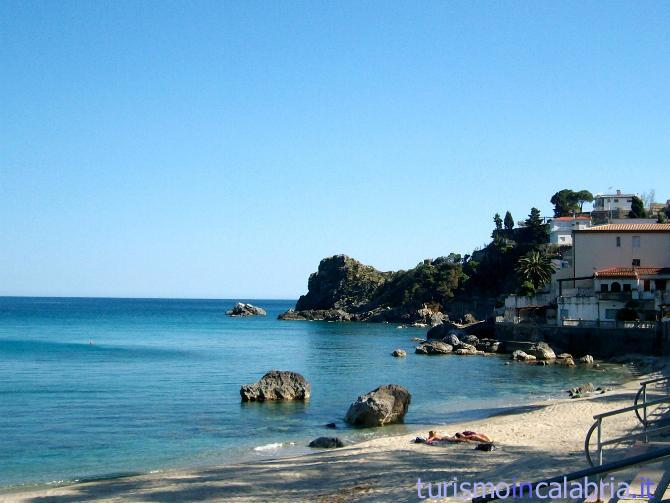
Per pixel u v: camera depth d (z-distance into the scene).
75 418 42.50
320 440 33.69
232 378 65.38
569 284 105.06
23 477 28.34
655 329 81.00
